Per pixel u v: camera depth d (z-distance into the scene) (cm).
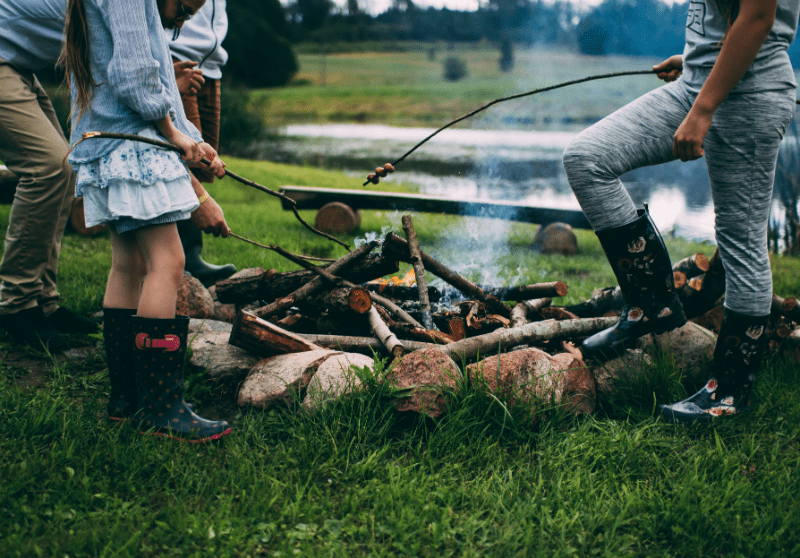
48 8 287
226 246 602
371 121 4253
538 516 194
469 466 222
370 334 310
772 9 211
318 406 241
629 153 247
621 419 267
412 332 294
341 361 259
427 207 745
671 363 286
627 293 262
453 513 196
